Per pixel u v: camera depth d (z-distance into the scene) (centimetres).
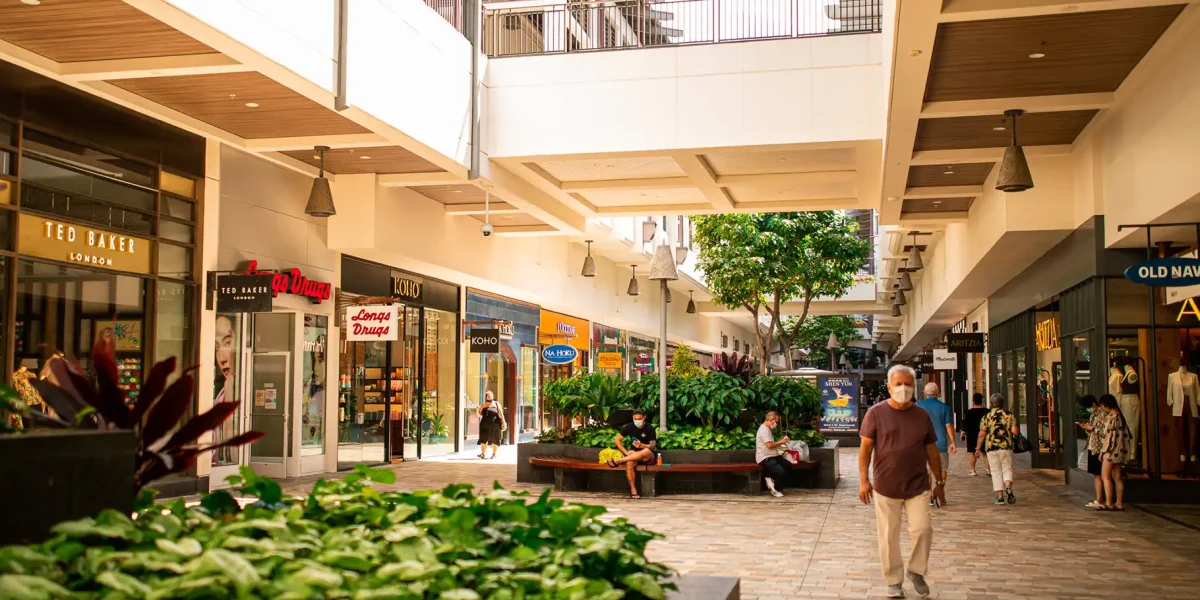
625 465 1600
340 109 1316
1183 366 1476
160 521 361
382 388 2272
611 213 2327
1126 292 1482
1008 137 1444
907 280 3172
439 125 1638
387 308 1950
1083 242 1541
